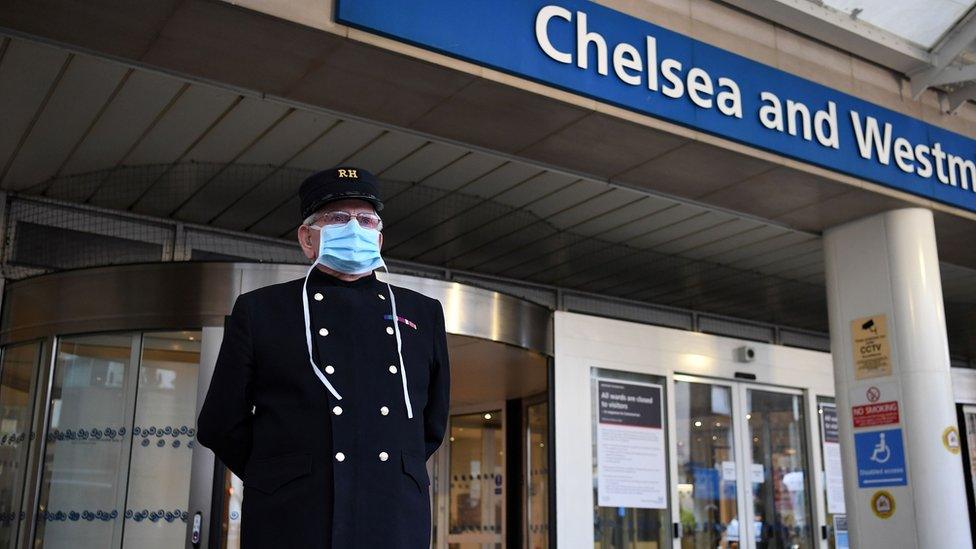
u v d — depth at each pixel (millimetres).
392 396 2521
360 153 7363
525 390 9539
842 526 10328
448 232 9289
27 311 7129
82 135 6914
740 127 6590
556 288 11172
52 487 6660
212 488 6328
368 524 2344
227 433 2500
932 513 7230
